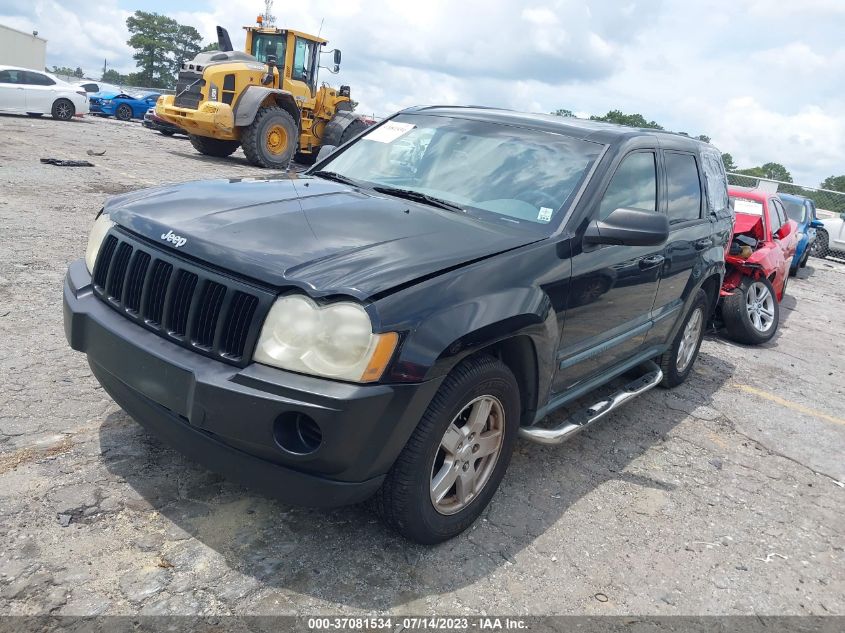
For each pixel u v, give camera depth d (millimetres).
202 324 2559
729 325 7078
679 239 4480
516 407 3092
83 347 2926
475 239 3018
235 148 17078
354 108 18016
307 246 2662
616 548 3178
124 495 2955
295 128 16062
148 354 2600
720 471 4141
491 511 3303
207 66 15055
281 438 2406
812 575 3203
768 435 4816
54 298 5227
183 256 2666
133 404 2762
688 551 3246
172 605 2414
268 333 2432
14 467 3041
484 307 2701
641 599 2850
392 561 2811
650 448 4316
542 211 3422
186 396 2492
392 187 3736
